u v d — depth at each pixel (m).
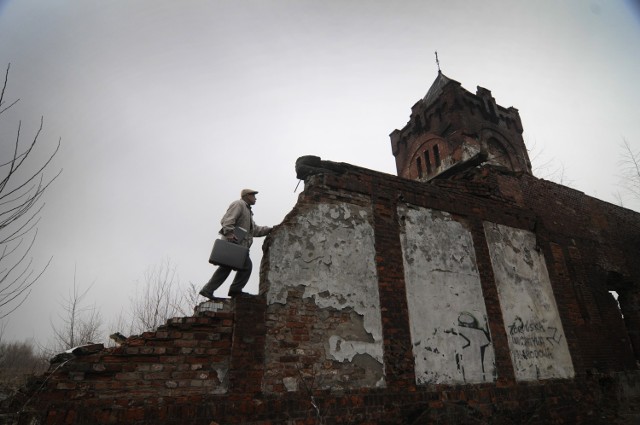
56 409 3.52
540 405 6.36
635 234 11.21
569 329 7.65
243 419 4.16
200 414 4.00
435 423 5.25
